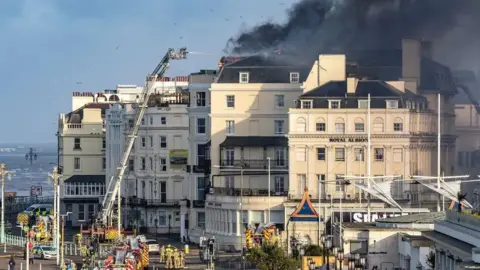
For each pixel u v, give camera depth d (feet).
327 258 469.16
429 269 445.78
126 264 613.52
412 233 520.42
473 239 389.80
